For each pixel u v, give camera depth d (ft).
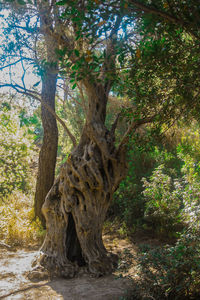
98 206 18.66
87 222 18.30
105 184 18.79
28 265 18.66
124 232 27.35
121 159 19.12
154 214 25.64
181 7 7.41
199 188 21.31
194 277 12.17
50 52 13.92
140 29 9.35
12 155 40.88
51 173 30.58
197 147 22.91
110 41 11.41
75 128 38.91
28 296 14.37
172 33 9.44
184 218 23.03
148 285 12.48
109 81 18.95
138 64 10.05
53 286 15.64
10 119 43.16
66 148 43.29
